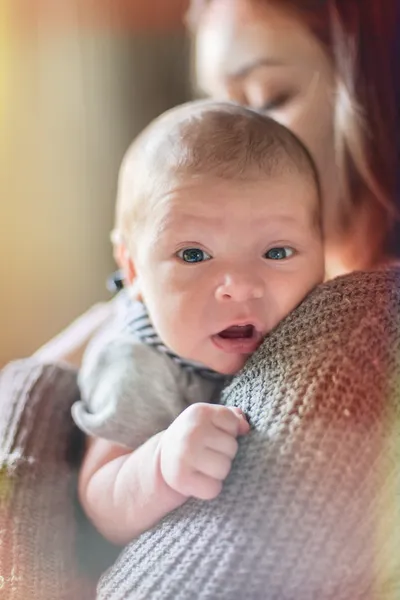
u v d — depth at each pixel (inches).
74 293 52.1
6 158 49.6
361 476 20.8
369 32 32.9
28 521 26.2
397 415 21.6
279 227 25.0
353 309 23.0
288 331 23.5
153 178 26.2
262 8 34.4
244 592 20.6
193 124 26.4
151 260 25.9
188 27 46.4
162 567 22.0
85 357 32.1
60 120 49.6
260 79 34.6
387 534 21.0
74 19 47.2
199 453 21.8
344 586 20.5
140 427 25.7
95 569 26.5
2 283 51.4
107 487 25.6
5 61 47.1
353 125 33.0
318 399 21.5
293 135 27.8
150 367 26.5
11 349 51.3
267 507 20.9
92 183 51.2
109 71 48.9
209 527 21.7
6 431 28.8
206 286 24.6
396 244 32.5
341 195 32.6
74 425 30.0
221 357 25.1
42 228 51.5
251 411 22.8
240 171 25.0
